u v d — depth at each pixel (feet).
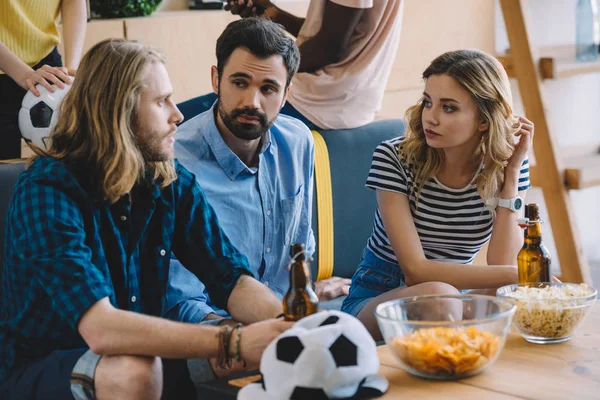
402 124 11.24
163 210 6.76
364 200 10.68
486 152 7.70
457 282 7.63
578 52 14.29
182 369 6.42
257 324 5.67
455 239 8.05
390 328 5.28
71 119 6.28
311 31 10.66
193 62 14.02
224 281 6.88
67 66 10.41
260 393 4.83
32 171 6.21
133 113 6.23
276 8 11.59
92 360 5.91
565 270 13.82
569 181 13.62
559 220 13.70
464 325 5.23
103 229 6.37
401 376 5.28
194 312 7.62
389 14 10.87
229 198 8.19
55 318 6.19
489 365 5.23
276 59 7.81
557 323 5.76
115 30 13.12
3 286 6.39
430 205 7.97
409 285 7.80
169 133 6.46
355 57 10.74
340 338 4.77
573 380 5.12
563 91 16.08
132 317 5.73
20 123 9.12
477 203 7.96
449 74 7.51
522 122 7.95
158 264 6.75
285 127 8.75
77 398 5.93
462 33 16.58
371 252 8.41
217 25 14.23
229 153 8.14
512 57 13.73
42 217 5.94
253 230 8.35
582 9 14.15
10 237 6.15
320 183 10.26
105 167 6.17
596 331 6.11
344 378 4.72
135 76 6.19
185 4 15.10
